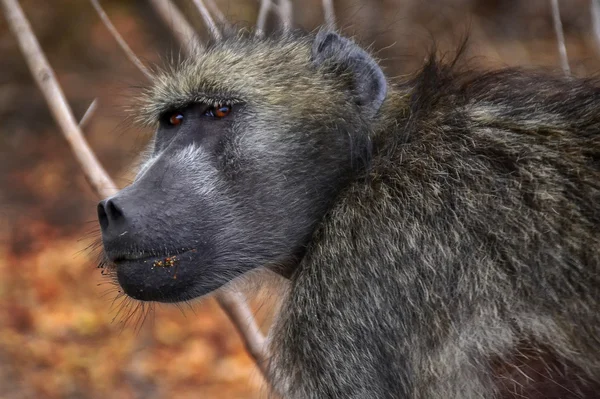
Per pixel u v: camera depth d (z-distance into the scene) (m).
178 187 8.18
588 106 7.77
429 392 7.38
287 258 8.69
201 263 8.16
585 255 7.08
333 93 8.64
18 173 32.78
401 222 7.61
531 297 7.16
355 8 20.64
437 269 7.36
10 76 36.81
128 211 7.93
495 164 7.62
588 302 7.04
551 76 8.45
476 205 7.46
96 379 20.44
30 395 19.33
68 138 10.05
